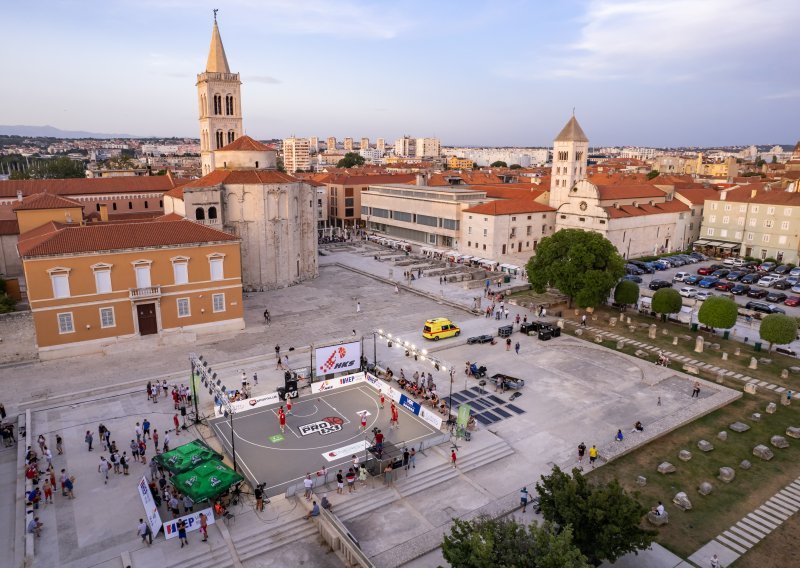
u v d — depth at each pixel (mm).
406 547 32656
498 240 111312
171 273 63250
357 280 97688
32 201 79125
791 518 35906
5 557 31531
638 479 39062
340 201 157625
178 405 48625
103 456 40719
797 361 61750
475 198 123188
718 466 41625
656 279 97562
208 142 113375
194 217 81438
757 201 112062
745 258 114875
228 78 110875
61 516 34344
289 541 33000
